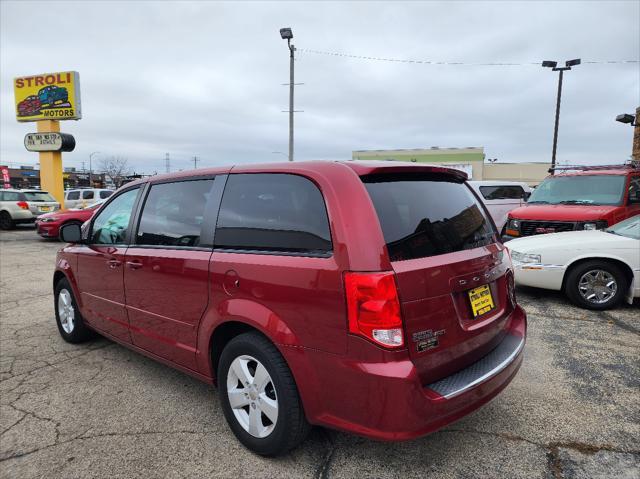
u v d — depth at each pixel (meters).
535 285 6.06
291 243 2.54
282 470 2.60
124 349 4.59
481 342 2.67
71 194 23.11
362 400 2.21
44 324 5.50
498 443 2.82
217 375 3.05
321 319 2.32
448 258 2.51
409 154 50.19
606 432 2.93
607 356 4.18
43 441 2.93
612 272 5.66
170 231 3.33
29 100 23.38
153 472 2.60
